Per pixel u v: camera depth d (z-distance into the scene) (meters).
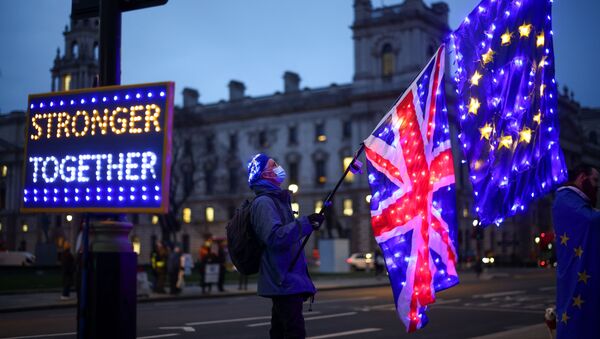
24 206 6.31
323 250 51.06
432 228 5.32
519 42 5.23
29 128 6.41
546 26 5.20
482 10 5.36
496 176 5.25
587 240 4.79
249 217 5.05
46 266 43.09
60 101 6.32
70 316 16.66
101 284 5.93
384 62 80.94
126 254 6.05
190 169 82.25
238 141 93.25
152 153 5.88
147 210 5.83
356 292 27.47
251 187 5.30
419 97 5.44
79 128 6.20
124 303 6.00
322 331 13.05
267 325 14.05
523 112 5.20
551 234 7.34
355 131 81.50
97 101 6.16
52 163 6.25
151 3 6.51
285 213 5.14
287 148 89.25
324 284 33.16
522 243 80.94
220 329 13.34
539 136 5.18
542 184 5.17
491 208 5.26
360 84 81.38
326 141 86.25
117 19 6.57
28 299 22.41
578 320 4.81
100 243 6.02
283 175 5.33
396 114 5.47
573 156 88.94
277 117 90.62
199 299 24.23
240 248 5.08
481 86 5.33
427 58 80.75
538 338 9.52
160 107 5.92
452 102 71.12
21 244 94.06
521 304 19.89
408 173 5.38
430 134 5.39
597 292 4.77
